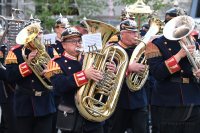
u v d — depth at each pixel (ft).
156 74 27.58
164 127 28.43
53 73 25.81
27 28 29.78
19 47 30.17
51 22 67.72
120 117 32.37
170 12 30.40
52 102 30.60
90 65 25.70
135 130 32.35
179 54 26.94
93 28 27.14
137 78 31.83
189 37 26.63
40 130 30.30
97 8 71.82
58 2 68.23
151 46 28.02
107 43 27.55
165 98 28.04
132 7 38.42
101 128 26.45
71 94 25.85
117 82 26.76
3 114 34.63
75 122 25.79
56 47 34.55
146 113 32.63
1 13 79.56
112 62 26.45
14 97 30.60
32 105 29.96
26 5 73.77
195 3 71.05
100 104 25.99
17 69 29.60
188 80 27.81
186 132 28.19
